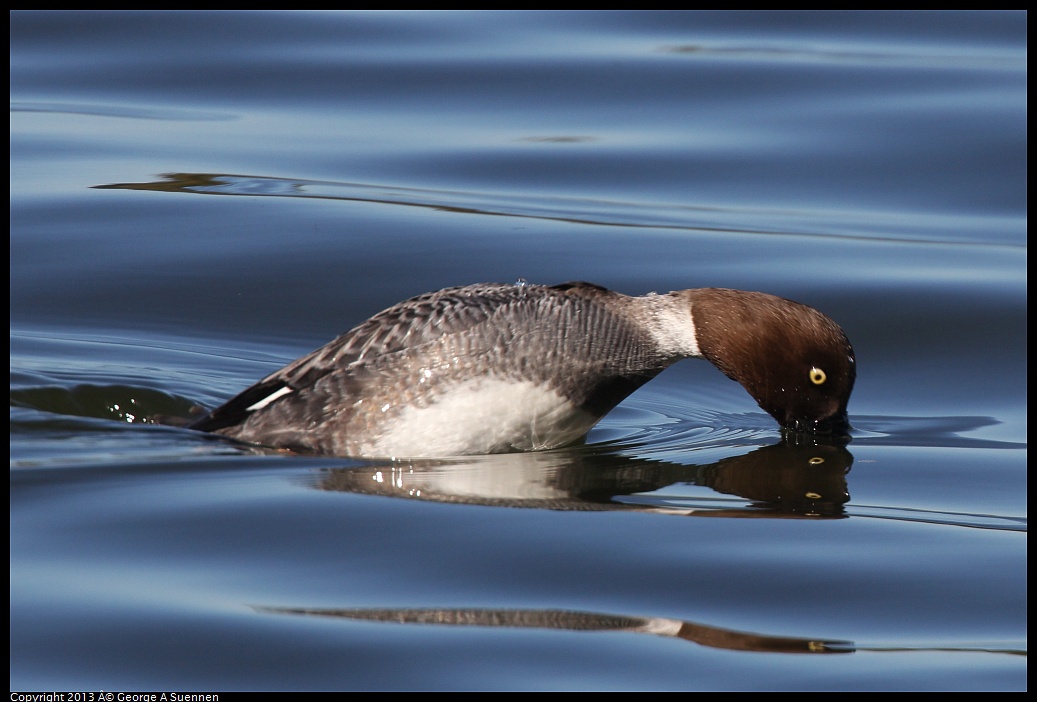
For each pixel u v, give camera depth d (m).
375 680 7.43
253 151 19.58
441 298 10.88
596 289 11.12
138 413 12.34
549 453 11.05
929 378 13.54
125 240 16.83
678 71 22.17
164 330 14.71
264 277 16.05
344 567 8.69
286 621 7.98
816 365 10.95
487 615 8.09
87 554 8.80
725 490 10.29
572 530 9.35
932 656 7.76
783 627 8.07
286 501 9.70
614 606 8.26
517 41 23.47
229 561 8.73
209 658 7.61
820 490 10.34
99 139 19.72
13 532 9.13
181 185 18.47
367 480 10.17
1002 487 10.46
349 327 14.99
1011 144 19.53
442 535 9.19
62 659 7.61
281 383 11.09
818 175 19.02
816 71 22.02
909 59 22.58
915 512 9.88
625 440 11.62
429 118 20.77
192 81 21.84
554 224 17.53
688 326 11.09
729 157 19.52
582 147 19.86
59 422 11.49
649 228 17.41
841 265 16.30
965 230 17.48
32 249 16.48
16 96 21.06
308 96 21.47
